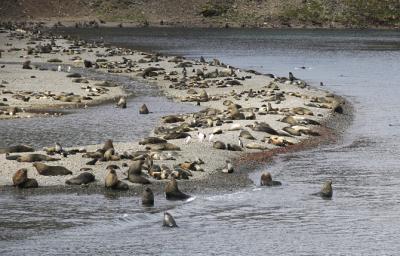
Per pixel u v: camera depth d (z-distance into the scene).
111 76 119.94
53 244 39.44
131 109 86.44
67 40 197.25
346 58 176.00
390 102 100.19
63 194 48.59
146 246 39.69
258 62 161.38
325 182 54.81
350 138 73.44
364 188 53.44
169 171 53.84
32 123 75.00
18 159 55.19
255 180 54.69
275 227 43.81
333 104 91.62
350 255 39.22
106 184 50.06
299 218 45.62
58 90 98.88
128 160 56.53
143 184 51.56
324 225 44.34
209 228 43.19
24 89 98.38
